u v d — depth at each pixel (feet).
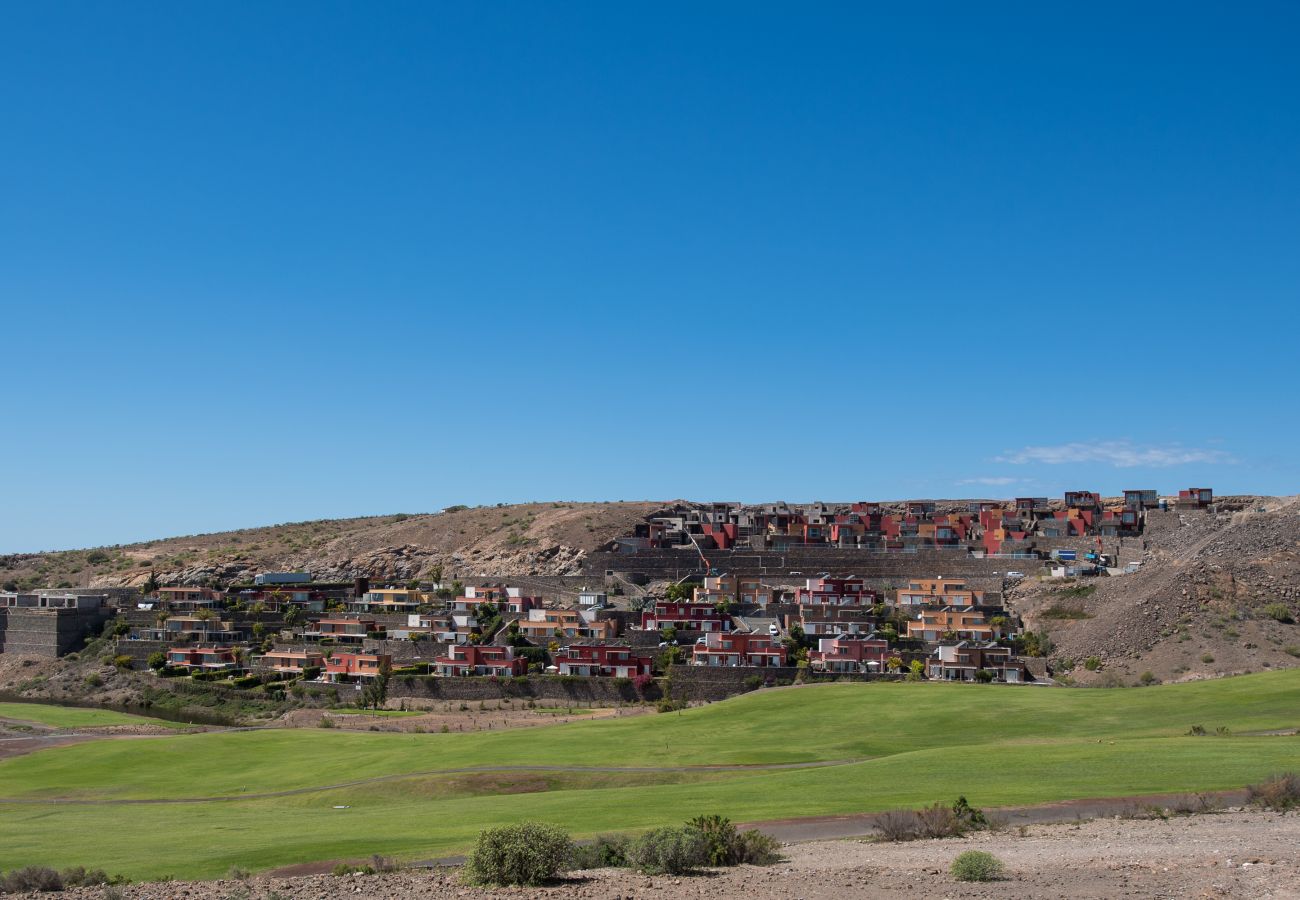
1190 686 465.47
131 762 423.64
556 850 154.51
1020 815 206.80
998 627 620.90
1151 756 281.13
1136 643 573.74
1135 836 167.22
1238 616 577.84
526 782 326.65
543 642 646.74
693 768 338.95
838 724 428.97
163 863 214.90
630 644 629.10
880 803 236.02
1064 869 140.15
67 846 245.45
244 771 398.21
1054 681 554.46
